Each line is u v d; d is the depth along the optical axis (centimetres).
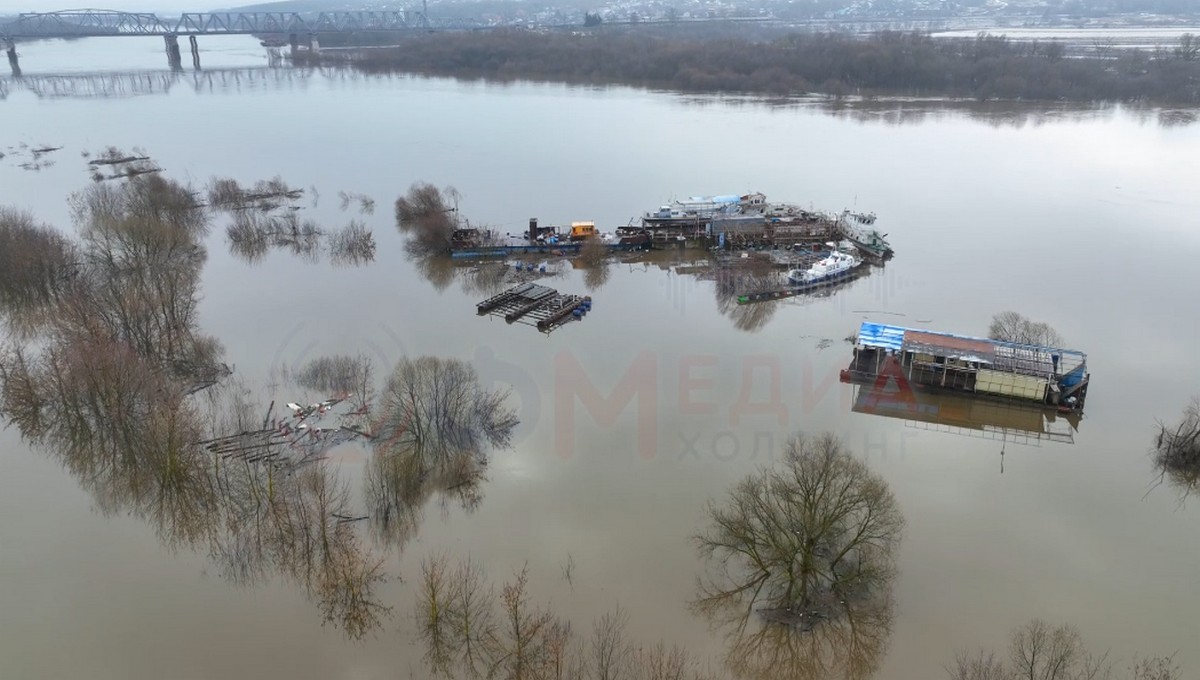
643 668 4650
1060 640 4741
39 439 6956
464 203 14262
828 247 11625
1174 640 4853
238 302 9875
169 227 10912
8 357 8081
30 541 5769
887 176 15850
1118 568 5466
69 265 9856
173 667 4728
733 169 16588
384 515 5928
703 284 10625
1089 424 7175
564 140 19638
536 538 5738
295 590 5328
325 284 10556
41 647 4856
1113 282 10344
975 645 4847
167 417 6450
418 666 4741
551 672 4612
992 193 14562
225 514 5984
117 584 5366
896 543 5625
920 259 11244
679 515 5944
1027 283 10356
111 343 7338
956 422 7219
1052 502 6125
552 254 11712
